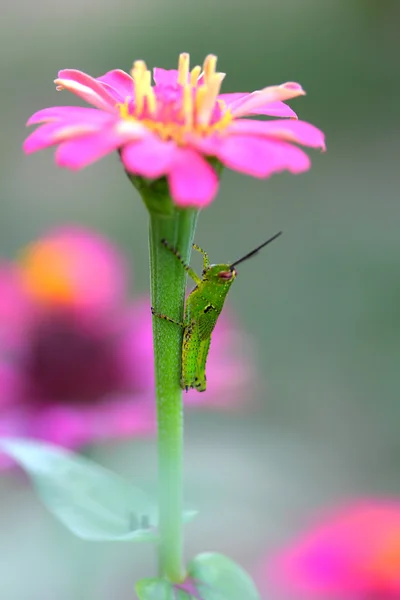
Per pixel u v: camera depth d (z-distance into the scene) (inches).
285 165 13.5
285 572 15.0
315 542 15.1
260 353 37.3
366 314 38.2
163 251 14.5
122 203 42.0
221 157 13.5
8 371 19.8
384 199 42.6
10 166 42.9
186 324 15.1
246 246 41.4
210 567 15.0
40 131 13.7
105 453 18.9
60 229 21.8
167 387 14.8
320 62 45.7
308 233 41.6
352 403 34.5
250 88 45.1
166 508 14.9
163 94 14.3
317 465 27.8
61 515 15.2
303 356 37.1
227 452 23.4
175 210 14.4
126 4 45.8
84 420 18.9
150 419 19.2
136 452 19.0
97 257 21.4
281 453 25.7
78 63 45.2
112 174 43.6
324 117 45.4
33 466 15.3
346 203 42.3
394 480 29.7
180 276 14.6
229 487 21.0
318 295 39.4
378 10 45.3
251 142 13.7
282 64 45.6
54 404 19.6
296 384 35.7
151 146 13.5
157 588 14.9
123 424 18.9
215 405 19.9
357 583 14.7
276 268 40.6
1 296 20.5
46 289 20.4
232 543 23.1
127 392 20.5
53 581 19.8
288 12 46.0
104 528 15.2
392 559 14.7
